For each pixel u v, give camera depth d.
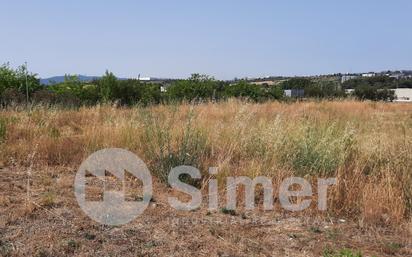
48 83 18.77
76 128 9.09
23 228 3.98
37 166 6.21
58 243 3.68
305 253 3.62
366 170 5.51
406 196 4.62
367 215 4.38
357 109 15.09
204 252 3.62
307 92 25.78
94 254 3.54
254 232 4.05
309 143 5.79
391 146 5.86
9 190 5.04
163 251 3.62
